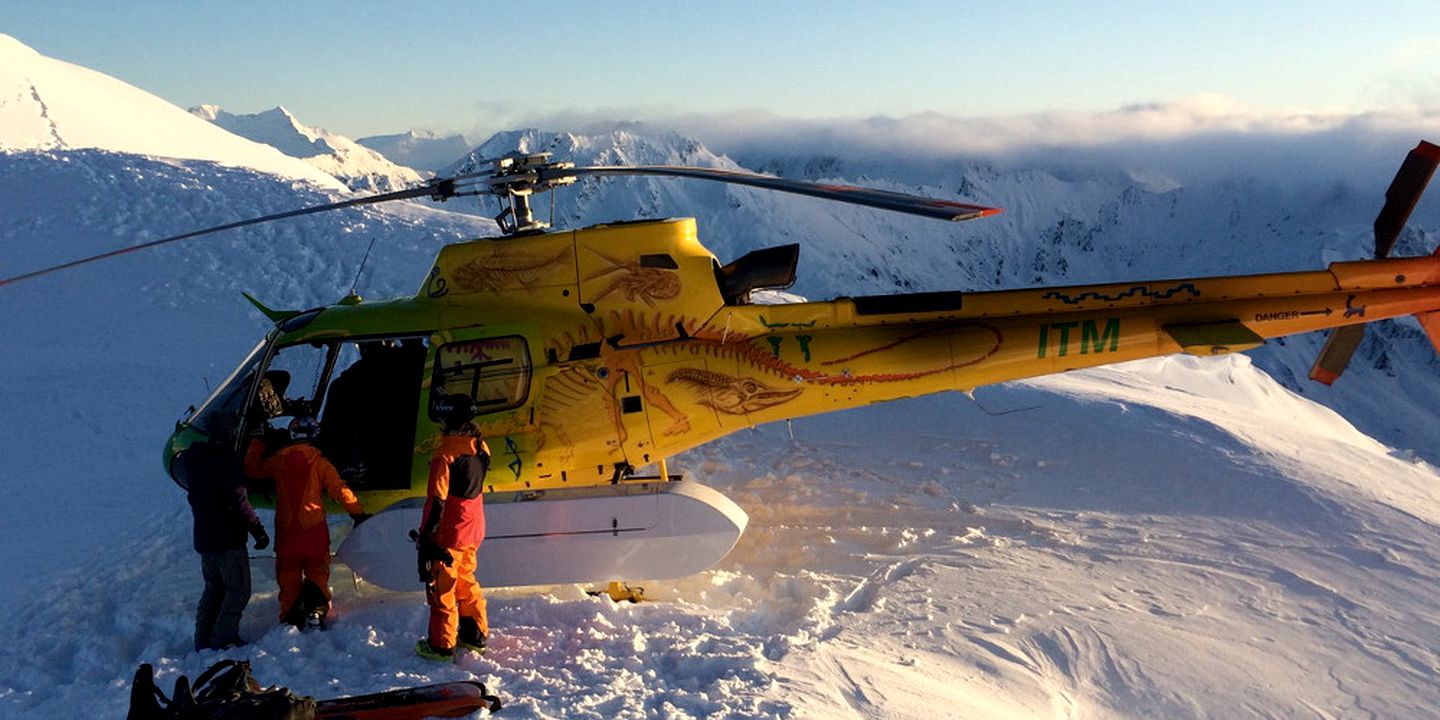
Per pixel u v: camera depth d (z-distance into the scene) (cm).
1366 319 789
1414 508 957
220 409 746
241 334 1714
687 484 722
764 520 920
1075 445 1109
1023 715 566
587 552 708
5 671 627
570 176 741
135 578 793
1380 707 612
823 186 586
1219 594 761
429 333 751
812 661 589
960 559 820
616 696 530
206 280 1934
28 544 900
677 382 753
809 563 820
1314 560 832
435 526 586
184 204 2361
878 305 771
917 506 949
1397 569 815
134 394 1428
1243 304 784
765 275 761
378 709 495
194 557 838
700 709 514
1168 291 781
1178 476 1022
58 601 749
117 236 2158
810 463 1074
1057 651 658
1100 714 595
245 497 627
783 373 756
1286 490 979
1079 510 948
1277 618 725
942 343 762
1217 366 1652
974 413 1219
